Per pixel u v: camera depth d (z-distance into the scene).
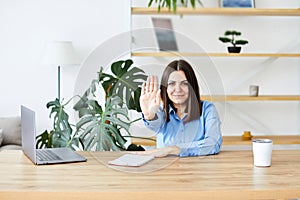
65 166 1.77
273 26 4.18
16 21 4.15
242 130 4.22
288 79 4.22
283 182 1.55
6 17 4.14
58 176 1.62
